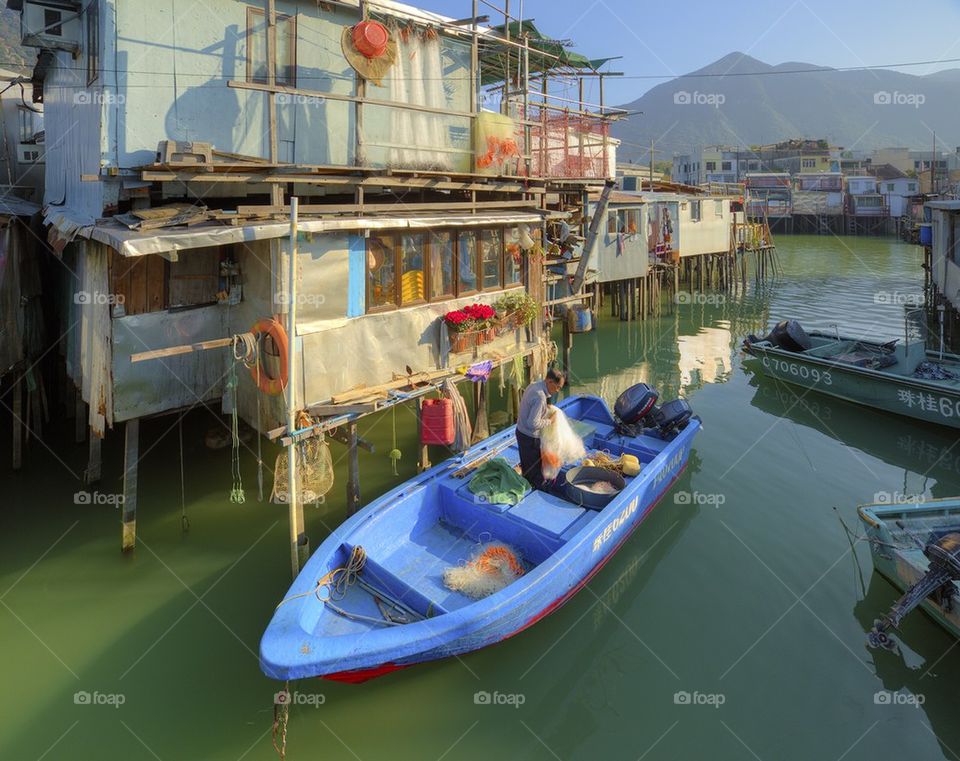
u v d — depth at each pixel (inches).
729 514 343.9
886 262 1453.0
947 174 2074.3
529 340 439.5
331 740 205.3
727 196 1118.4
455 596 238.7
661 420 366.0
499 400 529.3
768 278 1257.4
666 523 335.0
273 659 184.5
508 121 433.1
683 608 270.4
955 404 432.5
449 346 366.6
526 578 227.5
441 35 431.5
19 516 333.7
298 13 366.6
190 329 321.4
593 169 584.1
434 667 232.2
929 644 247.6
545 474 289.6
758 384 577.0
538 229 440.1
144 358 248.5
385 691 224.4
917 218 1561.3
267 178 293.3
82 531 321.1
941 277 741.9
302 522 284.5
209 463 395.5
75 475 377.1
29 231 406.9
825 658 241.9
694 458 414.9
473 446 335.6
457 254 370.9
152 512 339.9
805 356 526.6
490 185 403.9
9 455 404.5
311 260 288.2
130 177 314.0
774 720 214.5
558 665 239.5
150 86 316.5
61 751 199.0
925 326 733.9
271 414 302.5
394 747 203.8
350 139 395.2
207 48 334.3
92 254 321.4
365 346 317.7
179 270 314.0
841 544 315.0
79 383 387.5
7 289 369.1
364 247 310.7
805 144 2824.8
